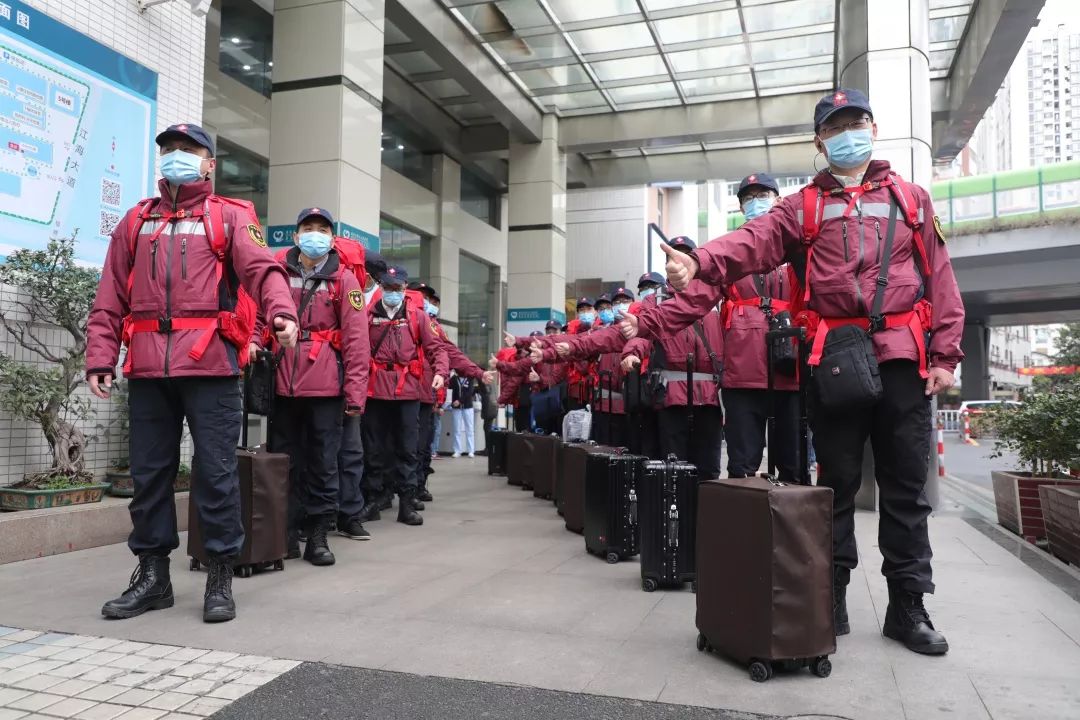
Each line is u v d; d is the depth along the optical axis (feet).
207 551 11.24
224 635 10.36
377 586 13.16
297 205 28.04
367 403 20.18
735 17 38.58
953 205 75.61
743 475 14.97
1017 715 7.80
